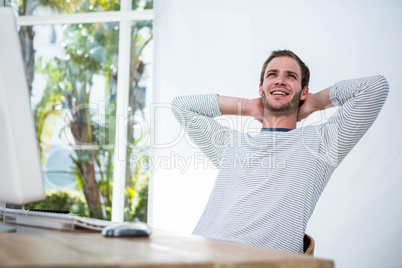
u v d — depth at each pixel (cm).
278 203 175
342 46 294
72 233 101
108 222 121
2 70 92
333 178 290
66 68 373
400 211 279
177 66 320
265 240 169
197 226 187
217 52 315
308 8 301
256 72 308
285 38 304
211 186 308
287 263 63
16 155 94
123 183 351
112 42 365
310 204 178
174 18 322
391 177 282
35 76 377
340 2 296
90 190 365
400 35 285
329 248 287
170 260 59
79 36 372
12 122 93
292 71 233
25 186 96
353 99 188
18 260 56
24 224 118
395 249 279
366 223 283
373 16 290
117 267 52
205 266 57
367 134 286
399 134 282
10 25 95
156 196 315
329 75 295
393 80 285
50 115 374
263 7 309
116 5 368
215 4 317
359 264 283
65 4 377
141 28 362
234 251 76
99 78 367
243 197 179
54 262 54
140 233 97
